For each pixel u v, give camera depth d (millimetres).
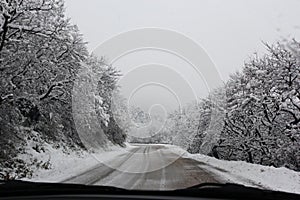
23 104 18359
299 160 19188
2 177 12297
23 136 19094
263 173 15031
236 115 24250
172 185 11234
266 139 20797
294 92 18062
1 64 14016
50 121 24328
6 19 13164
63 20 15586
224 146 29875
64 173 14375
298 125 18047
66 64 17688
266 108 20312
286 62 18562
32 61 14930
